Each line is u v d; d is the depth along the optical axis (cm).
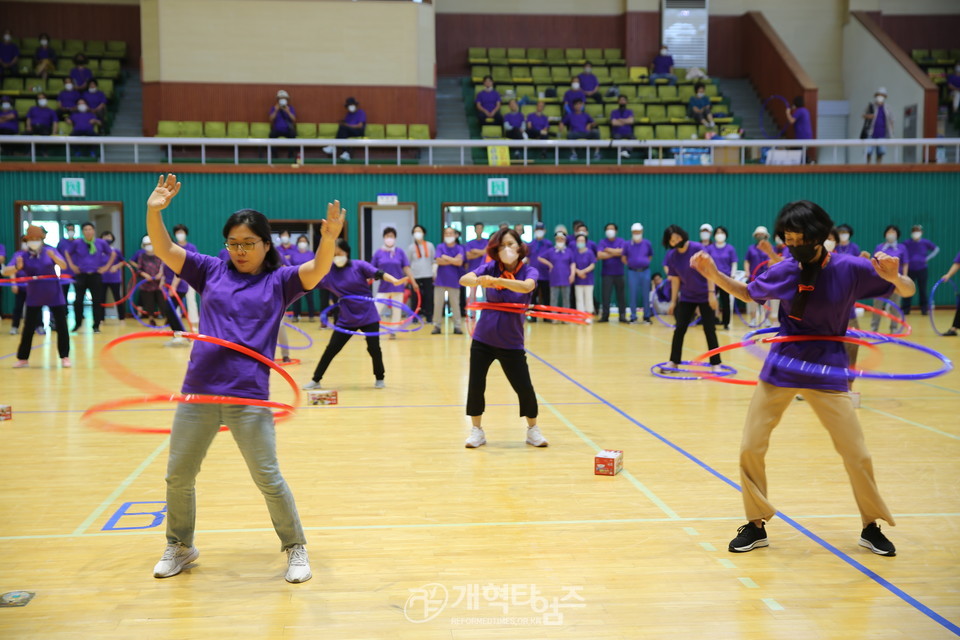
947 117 2223
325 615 340
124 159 1920
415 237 1672
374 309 910
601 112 2142
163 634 323
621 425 726
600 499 503
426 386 940
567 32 2464
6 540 431
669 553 411
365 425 728
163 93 2000
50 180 1786
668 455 616
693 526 453
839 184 1928
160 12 1994
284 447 643
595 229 1917
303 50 2053
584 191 1911
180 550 389
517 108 2019
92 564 397
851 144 1852
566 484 536
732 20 2486
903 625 331
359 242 1892
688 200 1920
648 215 1920
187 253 380
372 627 329
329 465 587
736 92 2398
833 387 402
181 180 1820
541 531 444
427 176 1886
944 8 2491
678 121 2095
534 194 1905
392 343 1380
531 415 640
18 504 493
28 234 1035
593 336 1470
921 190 1938
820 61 2464
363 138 1962
